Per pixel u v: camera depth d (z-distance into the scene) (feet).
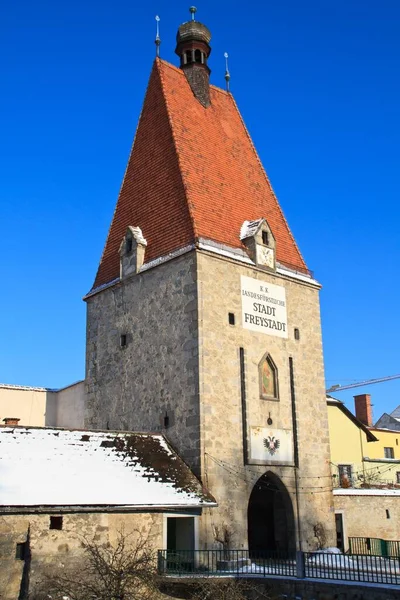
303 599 81.71
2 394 142.41
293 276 131.64
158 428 114.62
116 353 127.75
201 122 140.87
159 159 133.90
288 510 118.52
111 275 134.72
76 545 84.89
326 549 119.75
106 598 75.10
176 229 122.31
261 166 148.87
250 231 126.93
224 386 112.68
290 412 123.03
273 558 110.63
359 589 77.41
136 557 83.15
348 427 171.12
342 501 128.88
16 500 82.12
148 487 96.68
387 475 177.37
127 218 137.08
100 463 98.32
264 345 121.90
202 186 127.95
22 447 95.61
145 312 123.13
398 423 245.45
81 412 138.00
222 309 116.37
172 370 114.62
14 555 80.64
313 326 133.80
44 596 79.71
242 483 110.22
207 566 95.76
